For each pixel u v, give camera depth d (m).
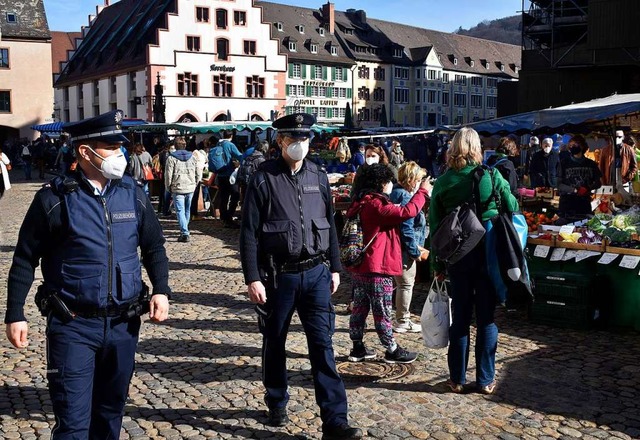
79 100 69.12
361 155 15.94
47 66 55.66
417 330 6.44
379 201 5.34
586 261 6.65
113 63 61.50
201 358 5.70
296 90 68.12
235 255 10.88
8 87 54.59
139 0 66.94
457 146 4.75
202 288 8.45
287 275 4.07
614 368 5.40
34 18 55.78
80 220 3.13
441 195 4.76
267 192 4.07
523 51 34.91
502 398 4.79
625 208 9.47
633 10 29.45
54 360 3.12
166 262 3.43
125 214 3.24
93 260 3.14
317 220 4.14
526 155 16.94
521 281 4.57
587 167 9.19
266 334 4.21
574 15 34.72
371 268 5.39
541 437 4.18
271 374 4.31
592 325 6.51
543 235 6.93
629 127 13.20
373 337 6.28
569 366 5.45
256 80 59.56
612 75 32.12
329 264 4.28
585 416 4.48
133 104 58.72
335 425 4.05
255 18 59.03
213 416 4.51
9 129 54.88
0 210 17.58
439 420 4.43
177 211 12.21
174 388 5.01
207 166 15.97
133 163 15.75
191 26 56.09
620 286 6.52
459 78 86.94
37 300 3.19
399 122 79.19
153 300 3.31
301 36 70.50
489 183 4.62
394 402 4.74
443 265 5.05
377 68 76.81
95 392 3.33
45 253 3.19
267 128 25.77
